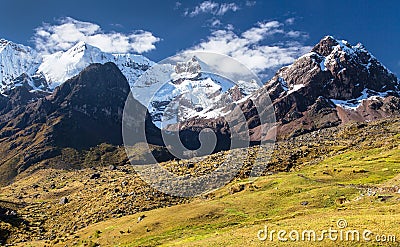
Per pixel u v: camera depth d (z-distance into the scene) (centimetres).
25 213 16375
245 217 10362
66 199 17488
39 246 11925
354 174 14138
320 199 10694
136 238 10362
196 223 10500
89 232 12075
